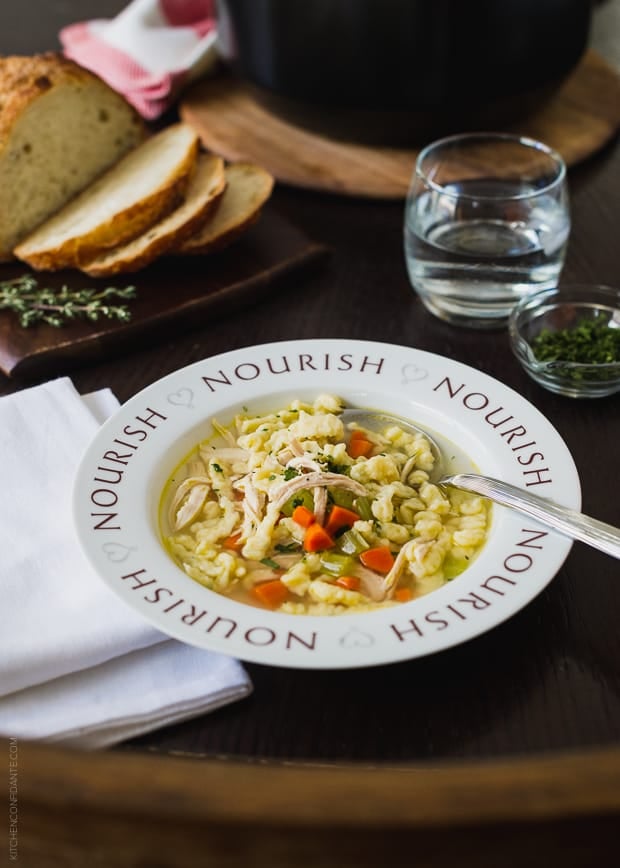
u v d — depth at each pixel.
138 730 0.58
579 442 0.74
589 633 0.63
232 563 0.64
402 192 0.99
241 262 0.90
